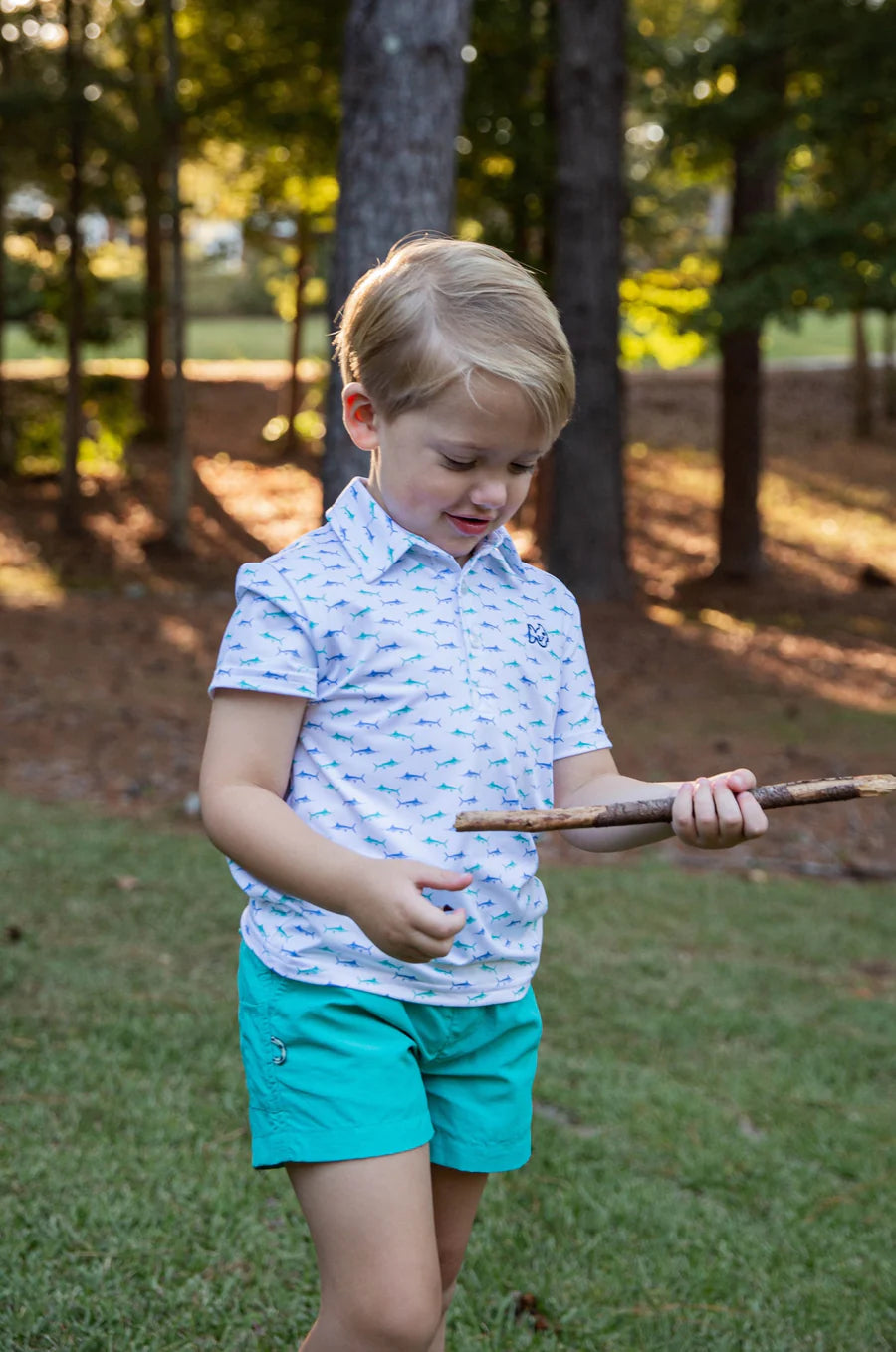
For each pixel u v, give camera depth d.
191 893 5.86
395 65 7.01
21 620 13.40
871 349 35.56
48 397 21.39
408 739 1.91
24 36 17.08
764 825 1.73
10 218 19.34
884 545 20.81
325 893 1.73
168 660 12.09
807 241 13.25
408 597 1.94
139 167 17.22
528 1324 2.75
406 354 1.81
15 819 6.97
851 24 13.58
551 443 1.89
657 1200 3.39
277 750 1.90
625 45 14.59
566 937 6.00
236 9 16.23
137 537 19.61
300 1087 1.85
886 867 8.09
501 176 16.41
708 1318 2.85
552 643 2.09
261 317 45.00
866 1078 4.67
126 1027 4.17
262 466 23.97
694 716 11.30
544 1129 3.79
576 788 2.11
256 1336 2.56
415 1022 1.92
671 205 22.39
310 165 18.28
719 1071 4.54
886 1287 3.07
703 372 31.16
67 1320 2.53
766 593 18.08
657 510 22.28
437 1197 2.06
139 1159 3.26
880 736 10.98
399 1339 1.73
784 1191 3.59
